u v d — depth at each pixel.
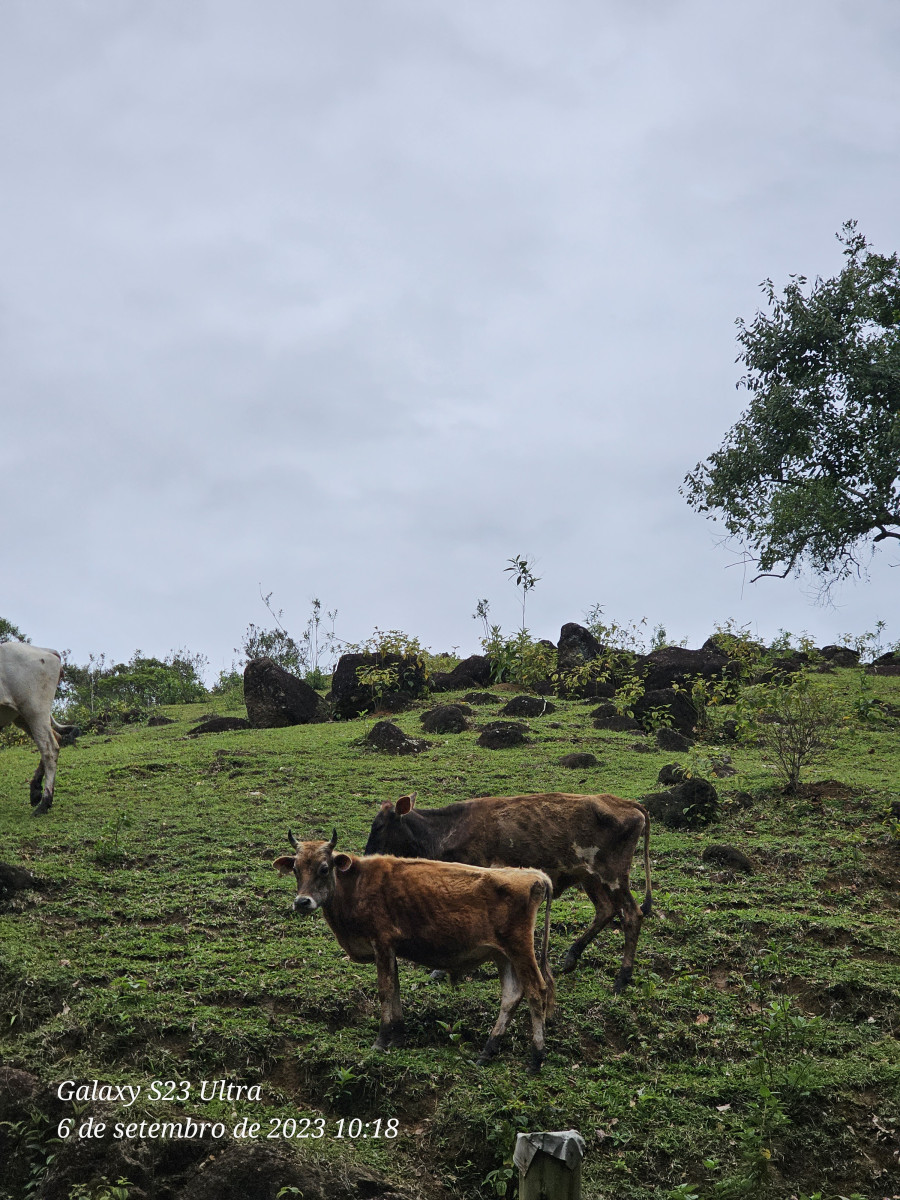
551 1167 4.81
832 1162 6.09
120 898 9.02
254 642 28.03
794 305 21.19
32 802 12.30
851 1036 7.16
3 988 7.30
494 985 7.66
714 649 21.33
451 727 16.23
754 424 21.61
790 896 9.30
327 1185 5.45
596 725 16.53
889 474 20.52
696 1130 6.18
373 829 7.93
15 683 12.34
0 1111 6.18
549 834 7.86
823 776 12.89
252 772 13.70
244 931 8.44
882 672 21.47
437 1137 6.04
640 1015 7.29
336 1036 6.84
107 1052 6.62
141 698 26.64
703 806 11.35
